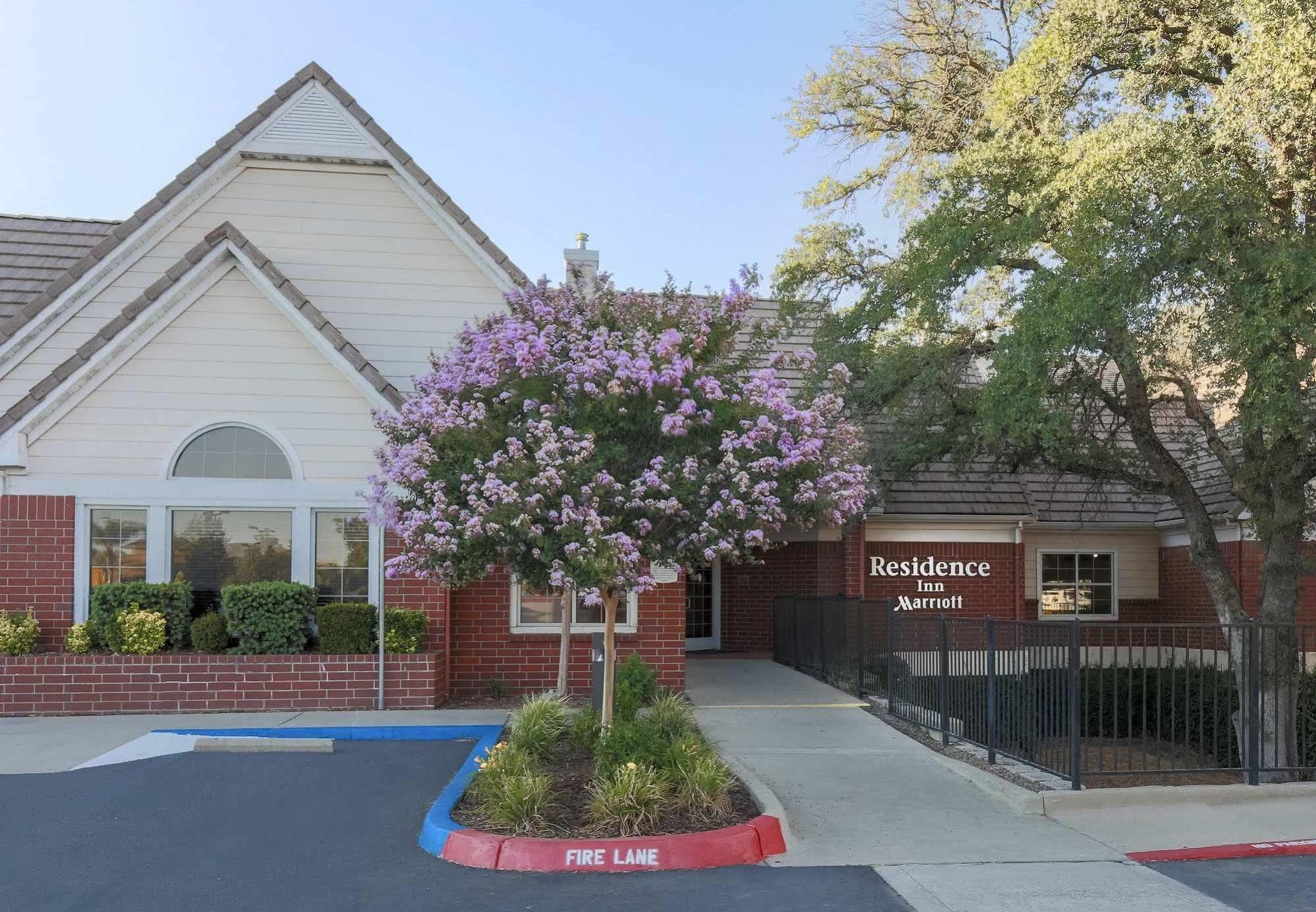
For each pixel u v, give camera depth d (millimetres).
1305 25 9383
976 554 18578
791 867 7066
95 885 6586
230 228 12945
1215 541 12641
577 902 6297
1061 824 8289
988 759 10234
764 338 9914
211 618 12477
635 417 8164
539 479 7359
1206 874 7066
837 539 18672
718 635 20984
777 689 14969
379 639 12469
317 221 14609
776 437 8336
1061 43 11031
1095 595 19203
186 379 12961
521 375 8375
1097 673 15047
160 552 12812
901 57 16047
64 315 13984
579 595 7977
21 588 12547
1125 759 12219
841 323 13828
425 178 14547
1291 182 10555
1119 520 18875
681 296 9711
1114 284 9898
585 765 9039
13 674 12102
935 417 13445
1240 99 10047
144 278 14258
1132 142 10180
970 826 8172
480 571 8688
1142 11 11102
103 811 8250
